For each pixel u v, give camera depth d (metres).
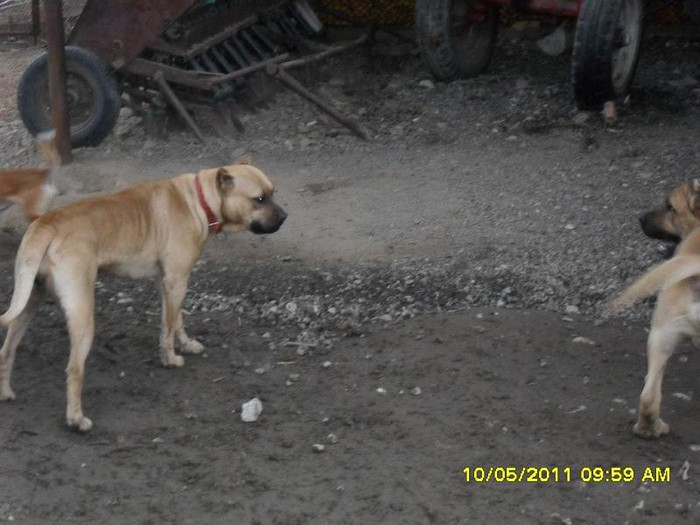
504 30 18.36
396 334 9.47
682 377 8.70
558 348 9.15
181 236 8.48
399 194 12.87
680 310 7.35
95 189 13.30
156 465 7.51
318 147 14.72
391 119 15.54
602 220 11.76
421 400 8.37
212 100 15.02
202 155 14.49
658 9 17.09
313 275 10.71
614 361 8.95
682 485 7.20
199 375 8.84
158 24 14.36
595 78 14.19
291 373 8.89
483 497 7.12
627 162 13.45
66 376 8.64
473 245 11.25
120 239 8.09
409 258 11.03
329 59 17.48
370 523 6.85
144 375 8.80
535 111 15.38
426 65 16.34
